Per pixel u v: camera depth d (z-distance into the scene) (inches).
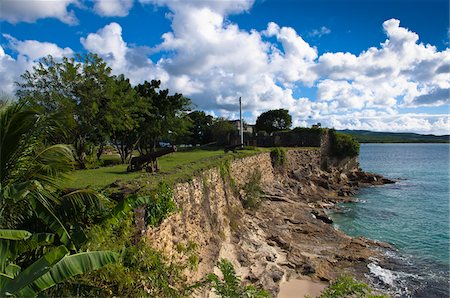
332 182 2330.2
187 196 717.9
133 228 449.7
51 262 237.0
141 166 880.9
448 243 1133.1
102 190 523.8
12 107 312.8
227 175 1193.4
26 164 331.0
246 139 2682.1
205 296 575.2
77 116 1037.2
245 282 701.9
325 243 1068.5
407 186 2428.6
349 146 2657.5
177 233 627.2
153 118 1411.2
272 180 1879.9
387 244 1101.1
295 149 2288.4
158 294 422.0
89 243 354.6
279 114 3484.3
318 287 759.7
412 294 771.4
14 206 315.9
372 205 1756.9
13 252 264.2
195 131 3021.7
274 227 1137.4
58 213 343.9
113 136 1386.6
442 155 6437.0
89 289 323.0
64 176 364.2
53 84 1026.7
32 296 235.3
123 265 390.9
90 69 1047.6
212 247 763.4
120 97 1157.1
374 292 766.5
